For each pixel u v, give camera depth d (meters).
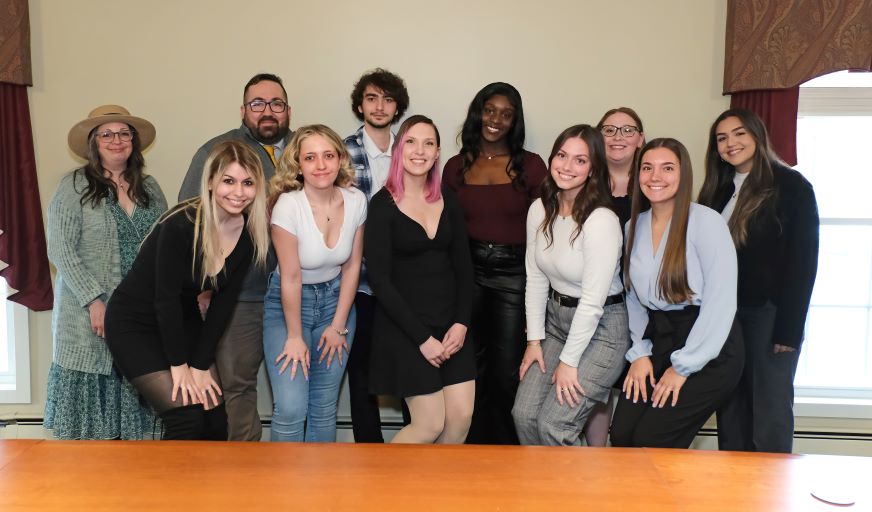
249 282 2.59
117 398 2.90
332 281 2.62
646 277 2.37
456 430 2.62
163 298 2.20
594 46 3.33
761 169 2.49
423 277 2.55
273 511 1.35
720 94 3.35
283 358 2.55
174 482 1.47
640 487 1.48
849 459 1.65
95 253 2.78
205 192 2.18
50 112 3.35
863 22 3.03
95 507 1.36
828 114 3.37
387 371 2.55
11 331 3.55
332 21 3.33
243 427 2.66
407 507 1.37
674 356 2.29
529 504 1.40
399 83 2.97
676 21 3.32
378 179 2.98
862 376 3.54
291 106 3.37
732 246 2.27
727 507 1.40
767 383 2.55
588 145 2.38
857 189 3.48
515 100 2.85
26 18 3.21
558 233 2.49
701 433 3.44
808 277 2.47
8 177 3.21
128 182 2.89
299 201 2.44
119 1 3.31
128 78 3.35
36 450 1.63
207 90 3.36
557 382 2.47
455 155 3.30
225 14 3.32
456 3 3.32
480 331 2.95
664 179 2.25
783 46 3.10
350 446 1.68
